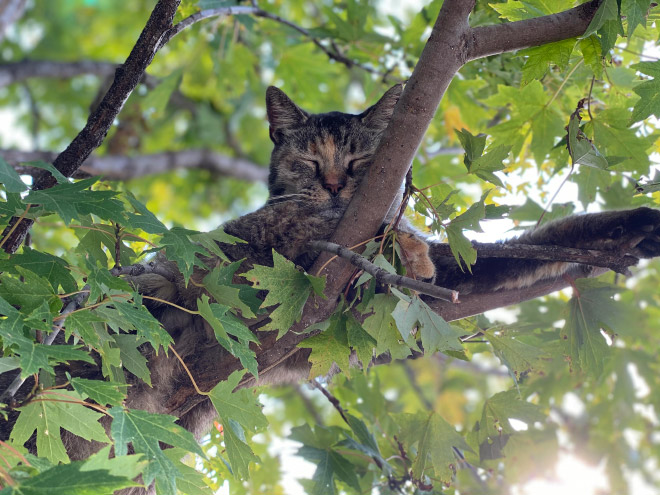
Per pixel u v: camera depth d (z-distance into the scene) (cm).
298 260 471
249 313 366
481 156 391
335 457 497
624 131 488
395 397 1055
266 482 584
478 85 649
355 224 383
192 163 1194
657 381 714
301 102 843
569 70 525
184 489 320
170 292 457
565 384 650
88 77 1265
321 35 699
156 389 429
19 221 354
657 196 520
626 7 386
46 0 1259
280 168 632
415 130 373
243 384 470
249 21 750
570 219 433
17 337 276
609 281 563
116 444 283
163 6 391
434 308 450
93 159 970
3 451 284
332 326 356
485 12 556
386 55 712
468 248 364
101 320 308
